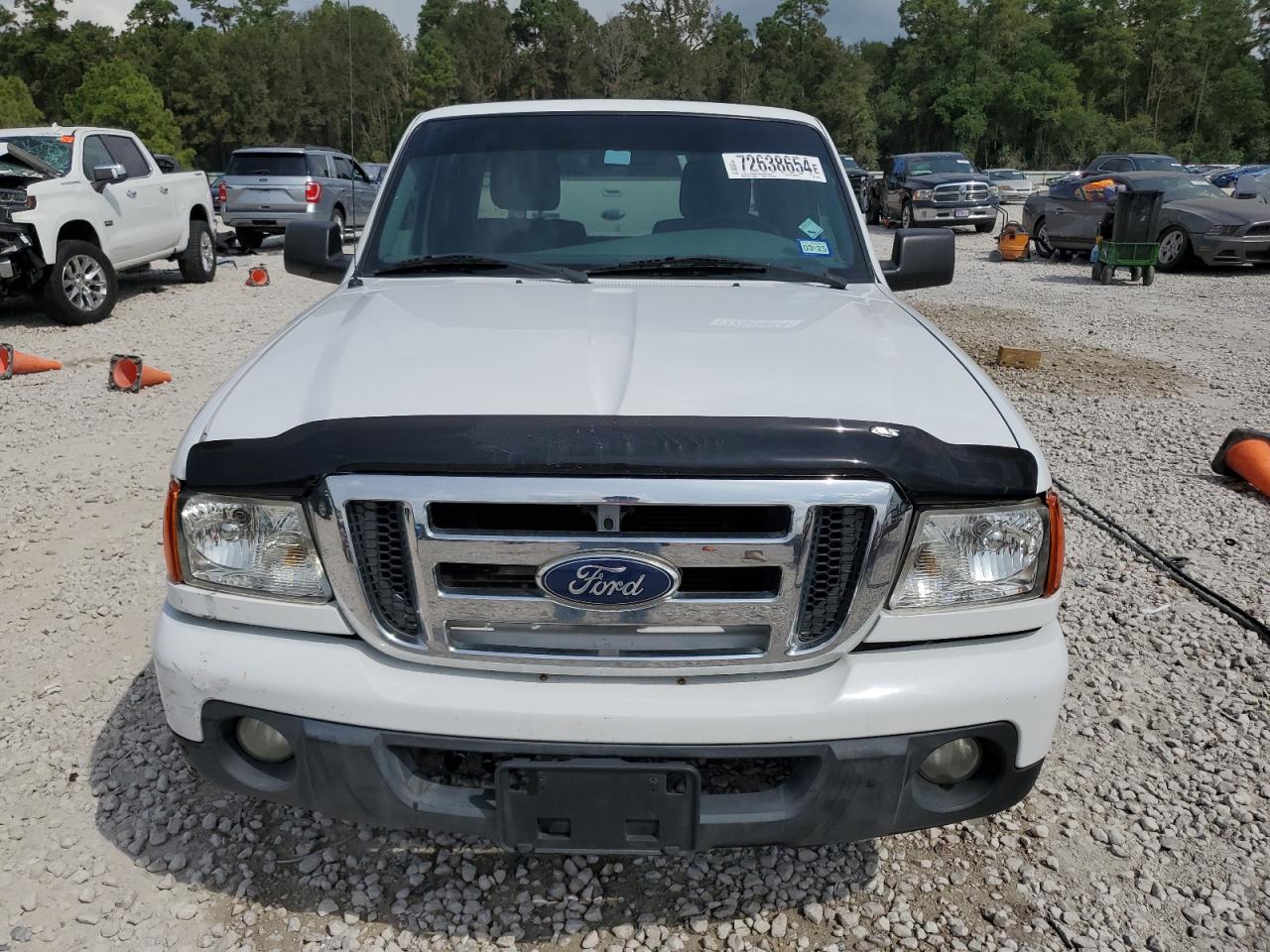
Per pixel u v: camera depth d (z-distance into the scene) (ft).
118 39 259.19
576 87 294.05
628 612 6.24
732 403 6.53
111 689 10.75
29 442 19.99
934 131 280.51
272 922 7.61
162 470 18.19
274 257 54.54
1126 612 13.19
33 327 32.73
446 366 7.11
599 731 6.24
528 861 8.30
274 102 262.47
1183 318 37.09
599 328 8.03
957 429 6.63
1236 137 280.10
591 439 6.02
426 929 7.57
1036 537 6.59
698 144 11.06
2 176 32.35
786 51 305.94
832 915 7.82
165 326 33.37
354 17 287.69
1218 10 276.41
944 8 273.95
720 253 10.39
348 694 6.35
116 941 7.37
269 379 7.24
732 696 6.31
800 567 6.19
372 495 6.17
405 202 10.80
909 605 6.47
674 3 298.15
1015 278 49.03
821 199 10.95
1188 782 9.57
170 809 8.82
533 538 6.14
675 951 7.46
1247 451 18.31
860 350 7.71
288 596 6.53
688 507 6.07
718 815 6.45
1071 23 295.28
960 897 8.05
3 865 8.11
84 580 13.44
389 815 6.59
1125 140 252.01
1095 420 23.21
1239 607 13.37
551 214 10.66
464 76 290.15
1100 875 8.33
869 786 6.43
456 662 6.43
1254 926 7.80
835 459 6.08
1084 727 10.48
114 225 35.37
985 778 6.87
